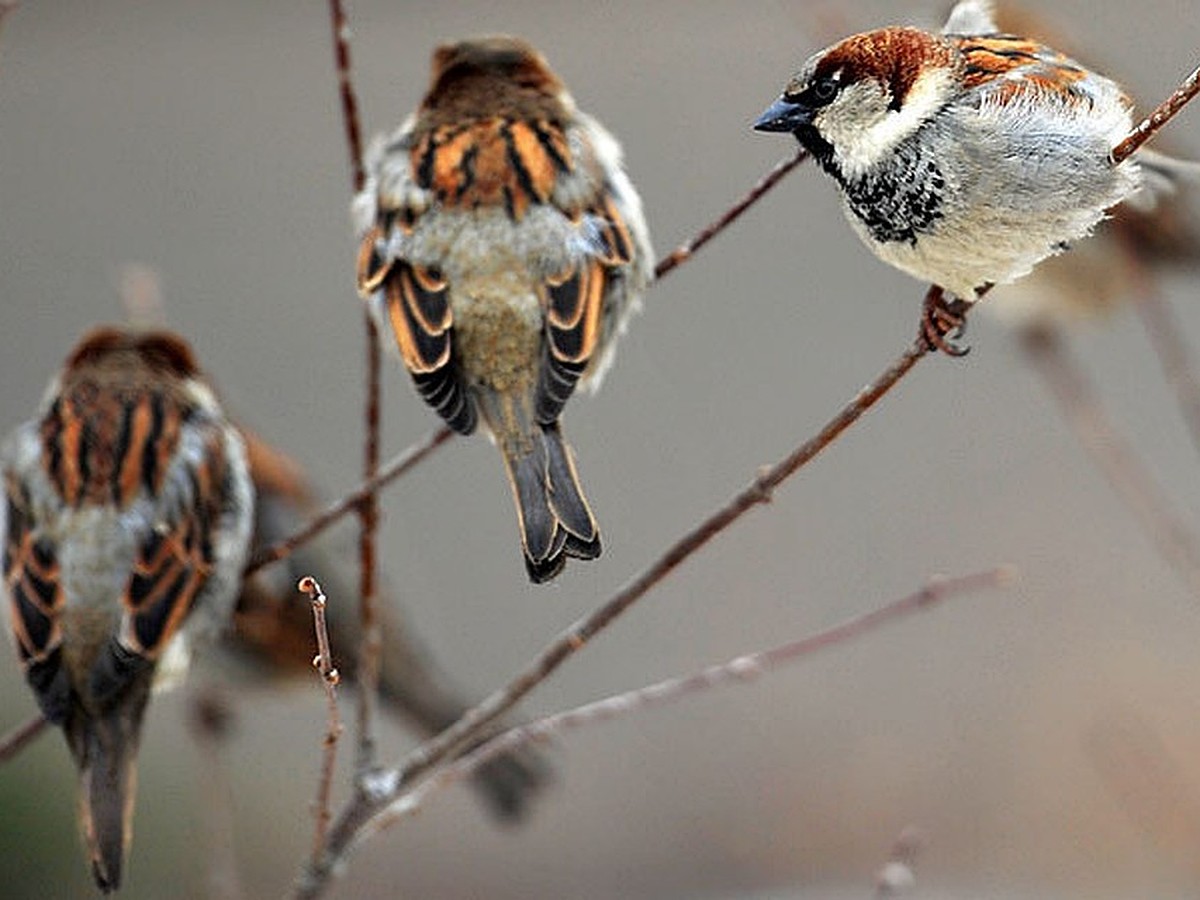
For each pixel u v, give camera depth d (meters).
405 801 7.39
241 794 13.77
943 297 7.03
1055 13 13.60
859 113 6.88
